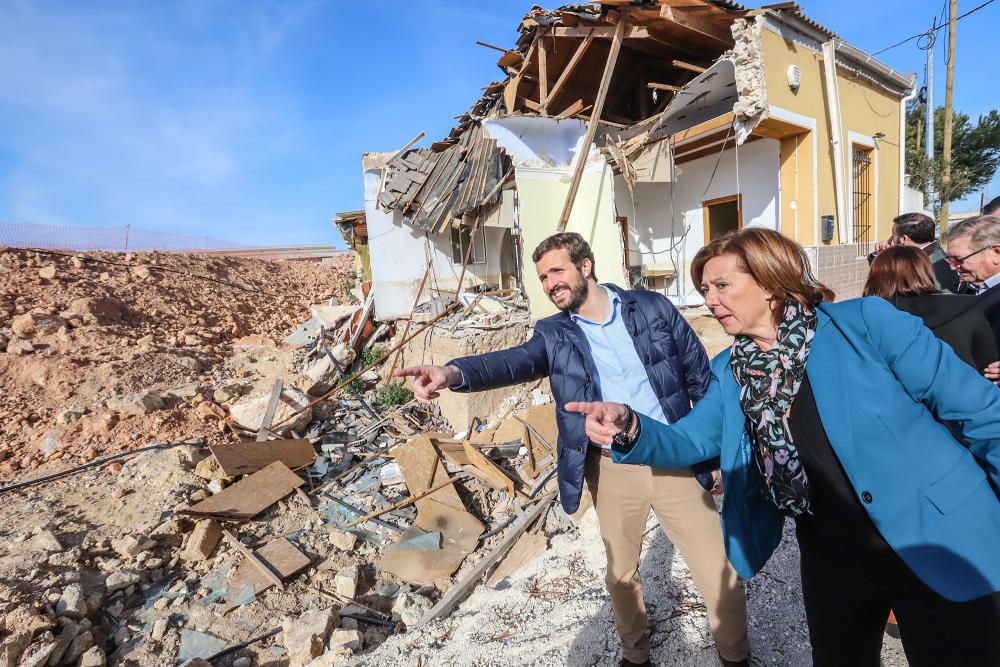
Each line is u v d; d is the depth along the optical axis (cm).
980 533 117
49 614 364
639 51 966
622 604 213
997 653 114
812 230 795
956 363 121
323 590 441
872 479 123
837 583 138
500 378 206
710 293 146
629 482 199
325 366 928
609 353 210
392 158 1141
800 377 133
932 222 307
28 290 1038
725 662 206
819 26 777
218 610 407
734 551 162
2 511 484
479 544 484
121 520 487
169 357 903
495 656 271
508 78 1029
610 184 857
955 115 1855
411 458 605
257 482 561
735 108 716
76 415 665
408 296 1156
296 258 2652
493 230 1261
